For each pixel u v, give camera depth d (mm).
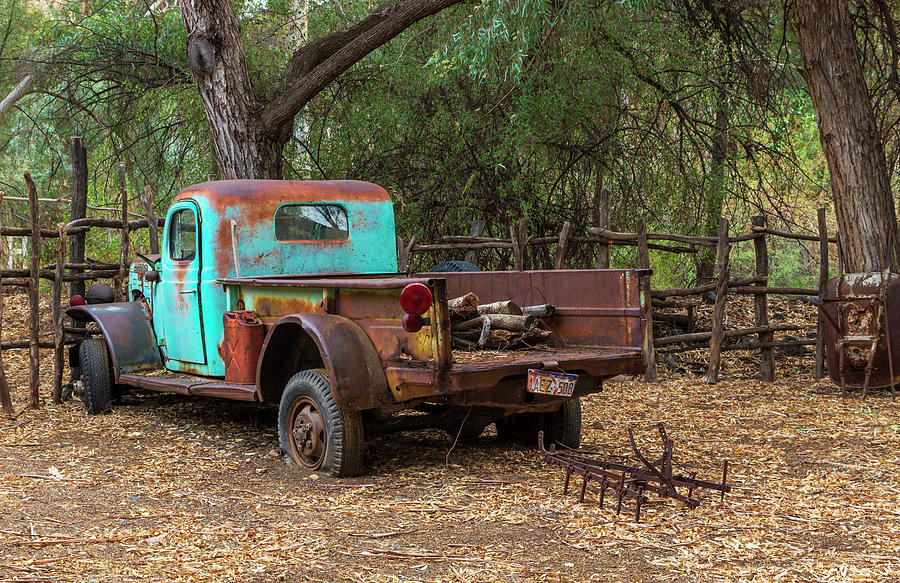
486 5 9461
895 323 8289
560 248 9906
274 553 3928
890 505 4711
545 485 5180
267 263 6605
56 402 8078
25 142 15930
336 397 5129
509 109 11391
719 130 11984
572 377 5215
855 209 8805
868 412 7590
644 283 5648
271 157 9805
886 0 10781
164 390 6703
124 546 4023
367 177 12336
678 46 11328
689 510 4609
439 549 4000
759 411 7699
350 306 5480
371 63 11789
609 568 3748
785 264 15398
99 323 7301
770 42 12422
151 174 13297
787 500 4820
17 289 13906
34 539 4113
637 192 12172
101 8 12227
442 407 5898
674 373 9891
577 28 10734
